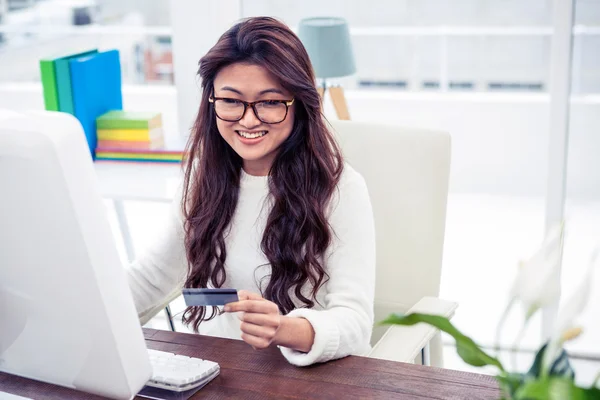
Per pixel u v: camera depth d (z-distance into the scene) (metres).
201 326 1.82
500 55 4.85
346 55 2.42
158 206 4.18
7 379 1.17
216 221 1.57
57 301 0.91
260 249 1.55
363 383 1.14
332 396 1.10
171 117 2.94
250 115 1.41
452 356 2.80
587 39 2.38
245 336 1.21
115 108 2.58
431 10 4.18
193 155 1.60
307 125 1.49
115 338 0.90
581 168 2.46
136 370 0.95
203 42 2.58
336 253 1.50
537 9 4.25
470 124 4.46
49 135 0.81
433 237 1.68
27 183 0.83
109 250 0.88
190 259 1.60
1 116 0.84
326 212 1.51
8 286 0.93
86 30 3.53
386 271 1.72
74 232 0.84
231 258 1.58
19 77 3.54
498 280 3.45
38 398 1.11
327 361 1.23
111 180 2.27
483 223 4.21
